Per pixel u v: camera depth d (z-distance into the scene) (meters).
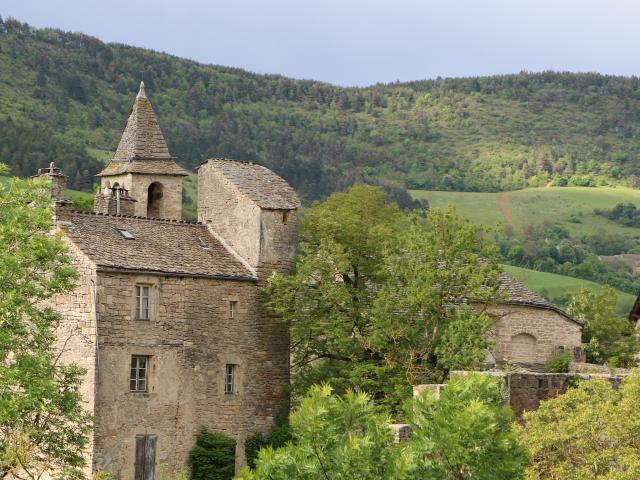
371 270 65.19
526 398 43.12
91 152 170.25
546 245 166.88
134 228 61.94
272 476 28.06
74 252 56.25
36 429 42.44
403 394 57.31
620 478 34.94
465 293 62.09
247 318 62.59
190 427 59.25
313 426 28.39
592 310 87.38
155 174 71.25
